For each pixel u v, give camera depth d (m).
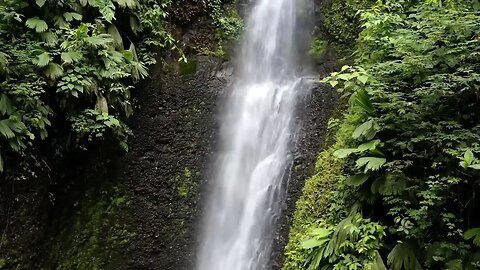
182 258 5.98
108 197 6.05
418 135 4.21
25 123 4.80
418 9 5.30
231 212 5.94
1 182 4.91
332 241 4.32
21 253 5.29
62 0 5.46
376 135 4.53
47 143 5.33
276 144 6.02
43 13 5.40
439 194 4.00
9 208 5.06
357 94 4.69
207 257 5.88
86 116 5.33
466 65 4.21
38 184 5.33
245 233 5.75
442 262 3.83
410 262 3.89
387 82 4.59
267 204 5.71
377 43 5.22
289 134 5.96
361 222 4.25
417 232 3.95
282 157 5.87
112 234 6.01
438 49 4.38
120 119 6.05
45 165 5.31
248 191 5.94
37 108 4.88
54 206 5.69
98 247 5.96
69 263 5.80
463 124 4.21
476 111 4.20
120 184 6.10
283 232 5.42
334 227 4.51
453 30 4.41
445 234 3.97
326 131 5.66
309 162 5.61
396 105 4.27
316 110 5.91
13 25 5.17
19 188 5.12
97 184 6.00
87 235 5.93
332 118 5.62
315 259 4.40
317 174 5.24
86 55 5.33
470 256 3.73
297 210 5.25
